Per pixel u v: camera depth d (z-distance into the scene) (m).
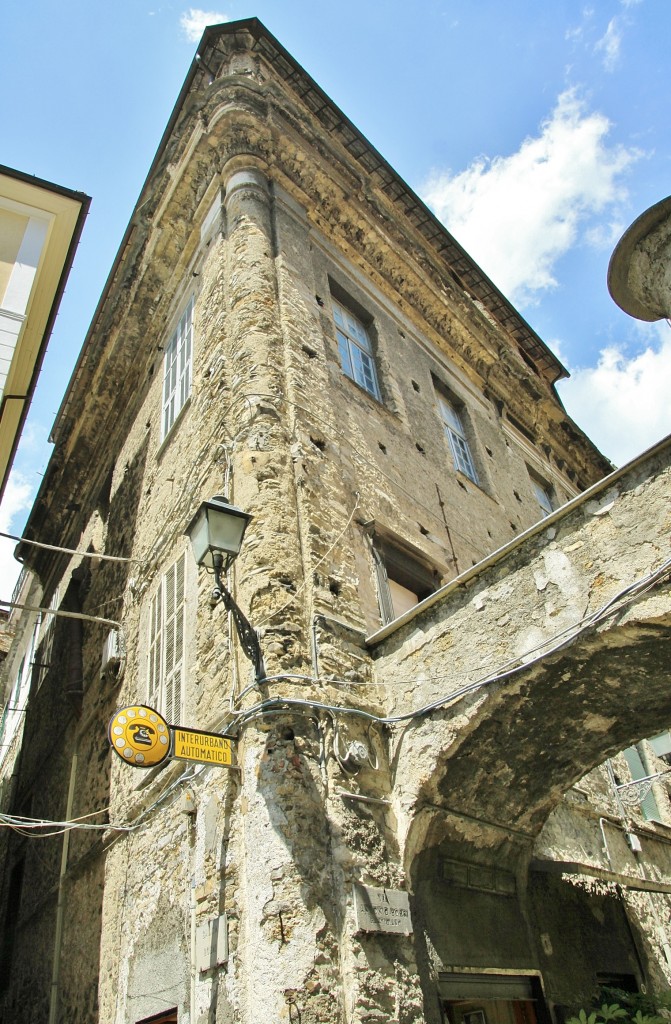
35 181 9.39
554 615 5.61
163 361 12.12
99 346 13.86
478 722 5.89
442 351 13.76
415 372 12.22
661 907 9.55
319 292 10.41
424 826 6.11
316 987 4.84
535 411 16.17
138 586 10.23
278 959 4.90
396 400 10.92
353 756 5.88
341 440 8.83
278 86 11.85
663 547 5.16
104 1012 7.52
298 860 5.25
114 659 10.03
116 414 14.20
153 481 10.86
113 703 10.02
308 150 11.33
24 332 9.48
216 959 5.42
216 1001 5.32
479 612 6.18
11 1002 10.91
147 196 12.75
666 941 9.11
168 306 12.38
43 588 17.53
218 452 8.27
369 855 5.65
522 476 14.34
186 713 7.43
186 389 10.41
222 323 9.52
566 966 7.13
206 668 7.27
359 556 7.90
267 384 8.27
